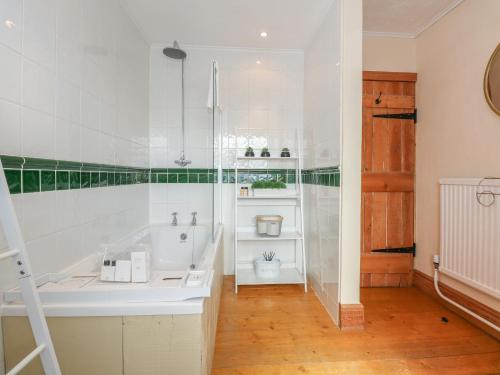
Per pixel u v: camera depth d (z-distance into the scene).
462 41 1.94
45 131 1.11
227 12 2.04
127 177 2.04
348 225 1.73
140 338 1.01
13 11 0.94
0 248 0.91
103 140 1.63
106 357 1.01
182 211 2.63
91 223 1.49
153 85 2.59
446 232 1.96
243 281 2.34
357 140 1.72
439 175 2.15
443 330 1.73
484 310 1.74
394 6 2.04
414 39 2.44
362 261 2.45
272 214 2.70
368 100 2.39
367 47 2.40
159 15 2.08
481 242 1.67
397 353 1.50
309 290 2.34
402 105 2.41
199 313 1.01
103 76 1.63
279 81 2.67
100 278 1.14
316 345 1.57
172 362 1.02
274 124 2.67
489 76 1.71
